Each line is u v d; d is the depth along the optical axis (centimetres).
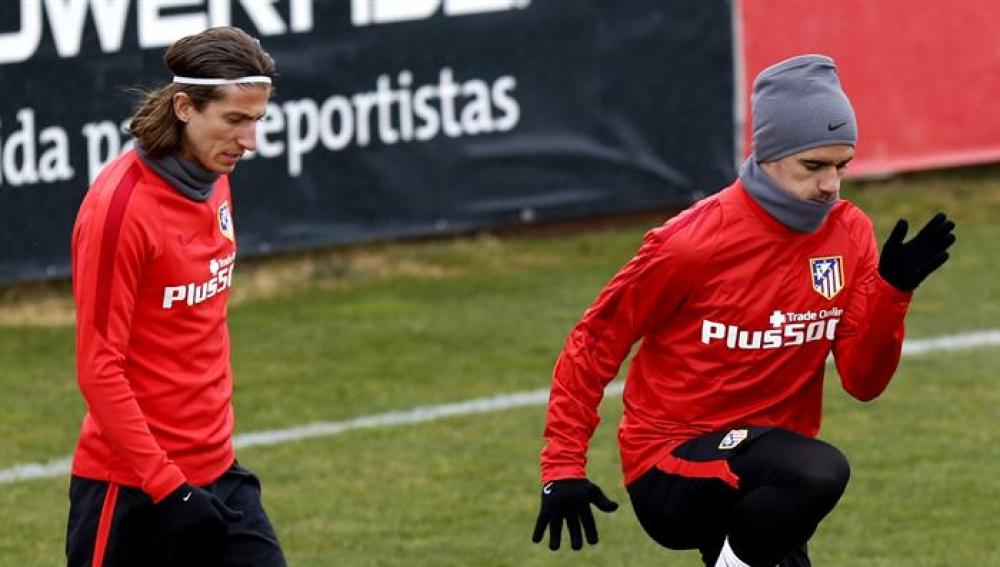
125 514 1573
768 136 1556
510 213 3938
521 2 3897
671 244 1584
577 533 1633
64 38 3544
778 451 1596
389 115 3822
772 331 1598
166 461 1520
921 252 1531
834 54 4244
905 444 2742
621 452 1703
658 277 1595
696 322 1608
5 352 3388
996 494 2498
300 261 3938
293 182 3766
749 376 1617
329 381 3164
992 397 2995
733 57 4053
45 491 2612
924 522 2388
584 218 4178
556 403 1645
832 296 1603
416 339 3422
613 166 3997
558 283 3806
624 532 2394
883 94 4316
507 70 3900
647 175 4022
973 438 2772
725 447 1617
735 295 1586
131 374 1552
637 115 4003
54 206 3575
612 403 3019
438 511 2478
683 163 4047
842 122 1540
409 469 2678
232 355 3334
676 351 1630
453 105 3869
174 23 3622
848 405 2961
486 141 3900
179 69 1527
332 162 3791
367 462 2717
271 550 1636
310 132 3769
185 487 1521
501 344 3378
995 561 2233
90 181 3591
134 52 3597
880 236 4119
